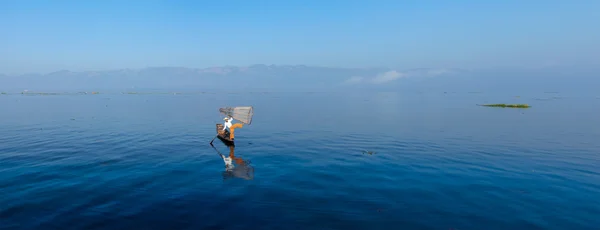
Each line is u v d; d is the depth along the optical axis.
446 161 24.17
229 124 32.88
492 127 43.66
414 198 16.55
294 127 44.34
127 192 17.33
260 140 33.94
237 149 29.16
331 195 16.98
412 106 88.94
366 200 16.30
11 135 36.00
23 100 115.31
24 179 19.33
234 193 17.28
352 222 13.95
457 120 52.50
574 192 17.28
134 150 28.36
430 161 24.20
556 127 43.19
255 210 15.09
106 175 20.42
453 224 13.79
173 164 23.47
